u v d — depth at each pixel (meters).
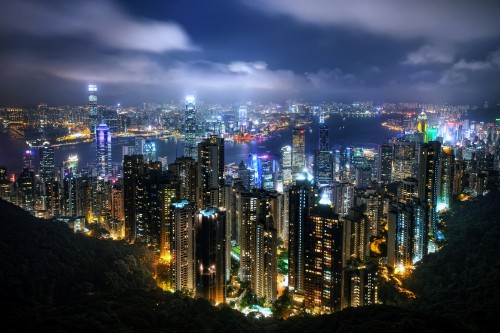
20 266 162.38
